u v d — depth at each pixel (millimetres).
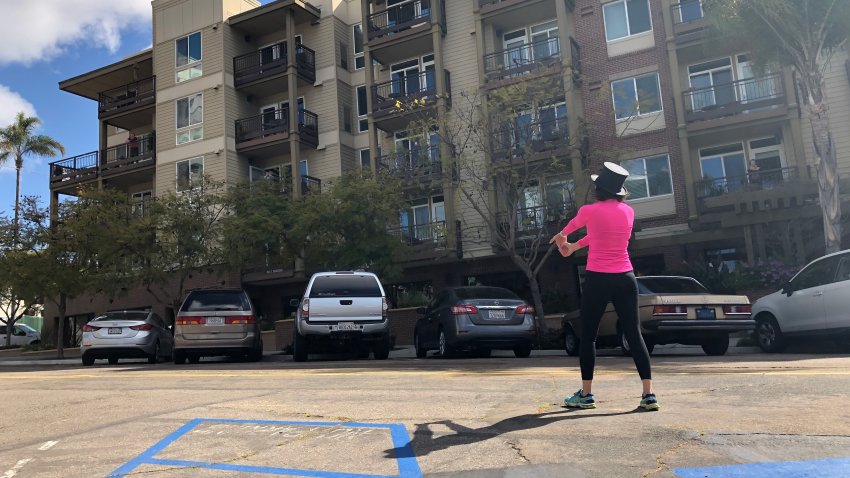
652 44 23344
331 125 29500
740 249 21547
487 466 3592
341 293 13766
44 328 35094
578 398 5070
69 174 33969
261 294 30234
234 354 15555
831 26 16047
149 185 33938
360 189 20594
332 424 5078
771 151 21891
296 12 29734
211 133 30078
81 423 5820
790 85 20453
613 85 23734
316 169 29578
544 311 22031
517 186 21297
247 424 5250
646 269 22984
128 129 35625
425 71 27984
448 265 25688
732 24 16906
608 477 3264
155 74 32125
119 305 32625
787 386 5793
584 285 4938
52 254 23328
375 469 3693
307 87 30344
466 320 12742
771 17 16156
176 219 22797
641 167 23000
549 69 22906
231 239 21531
